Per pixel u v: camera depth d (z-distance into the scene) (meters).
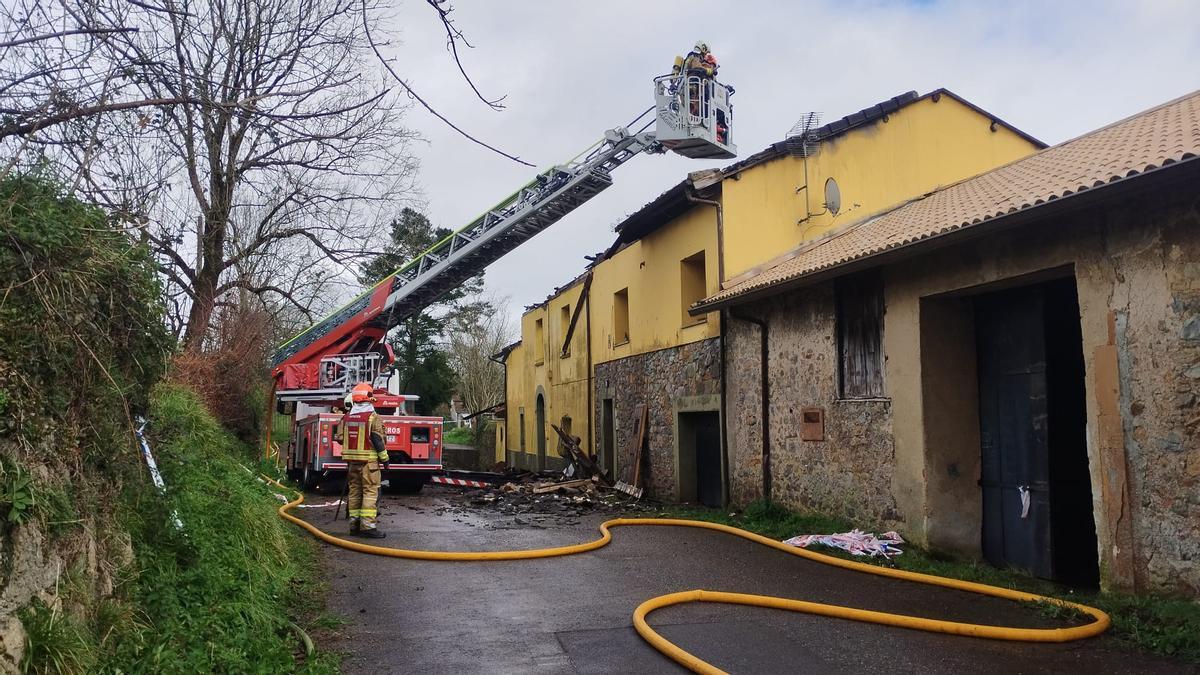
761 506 11.46
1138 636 5.58
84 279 4.36
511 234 15.90
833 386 10.39
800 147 13.49
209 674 4.29
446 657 5.28
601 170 15.30
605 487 17.02
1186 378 5.95
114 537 4.57
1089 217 6.77
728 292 11.99
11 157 4.34
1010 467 8.49
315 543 9.23
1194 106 8.33
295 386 16.23
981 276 7.98
